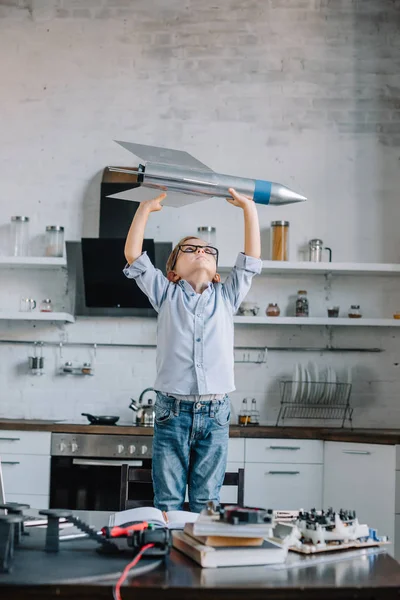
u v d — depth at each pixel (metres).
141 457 4.68
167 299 2.87
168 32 5.52
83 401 5.32
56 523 1.82
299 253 5.39
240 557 1.73
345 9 5.54
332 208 5.42
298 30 5.53
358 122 5.47
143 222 2.80
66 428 4.70
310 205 5.43
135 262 2.85
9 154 5.45
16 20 5.54
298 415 5.33
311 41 5.52
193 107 5.48
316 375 5.14
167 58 5.51
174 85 5.49
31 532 2.02
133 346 5.35
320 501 4.71
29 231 5.40
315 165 5.45
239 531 1.74
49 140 5.45
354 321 5.10
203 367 2.82
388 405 5.33
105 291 5.21
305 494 4.72
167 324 2.86
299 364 5.34
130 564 1.65
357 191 5.43
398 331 5.38
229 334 2.92
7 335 5.38
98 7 5.55
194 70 5.50
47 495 4.67
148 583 1.55
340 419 5.32
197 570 1.67
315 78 5.50
